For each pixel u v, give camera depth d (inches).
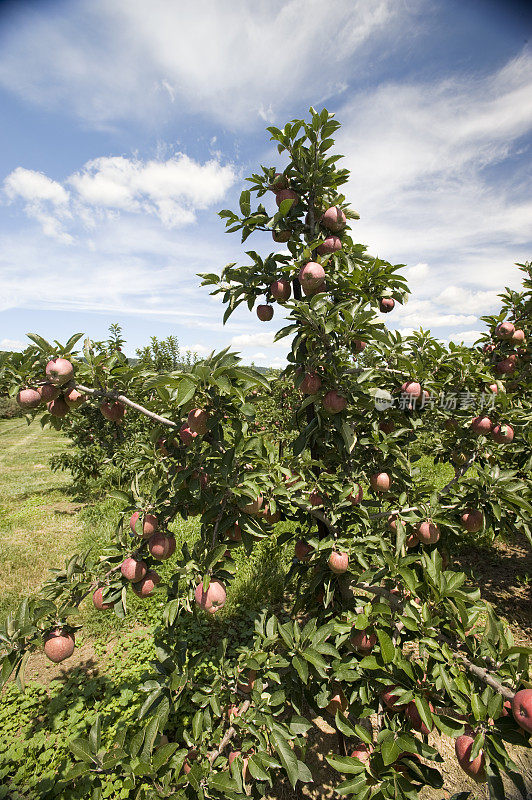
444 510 109.7
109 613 191.9
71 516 334.6
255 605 187.6
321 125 100.5
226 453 85.0
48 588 79.0
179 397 69.2
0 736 130.6
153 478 100.3
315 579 100.3
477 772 60.6
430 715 65.1
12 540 283.6
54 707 139.0
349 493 95.1
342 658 85.0
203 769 72.4
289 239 109.6
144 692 141.9
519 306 187.6
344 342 92.0
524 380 179.3
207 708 85.3
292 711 135.1
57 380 80.7
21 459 651.5
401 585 85.0
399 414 116.6
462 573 73.5
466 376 119.2
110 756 70.4
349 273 103.7
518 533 259.4
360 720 115.9
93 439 383.2
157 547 83.3
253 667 81.5
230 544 86.7
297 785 112.1
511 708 59.4
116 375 92.2
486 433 120.0
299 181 108.0
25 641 72.7
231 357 75.7
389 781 67.4
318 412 97.7
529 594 195.8
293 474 105.5
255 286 106.6
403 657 71.6
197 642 167.0
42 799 108.5
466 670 69.9
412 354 127.0
